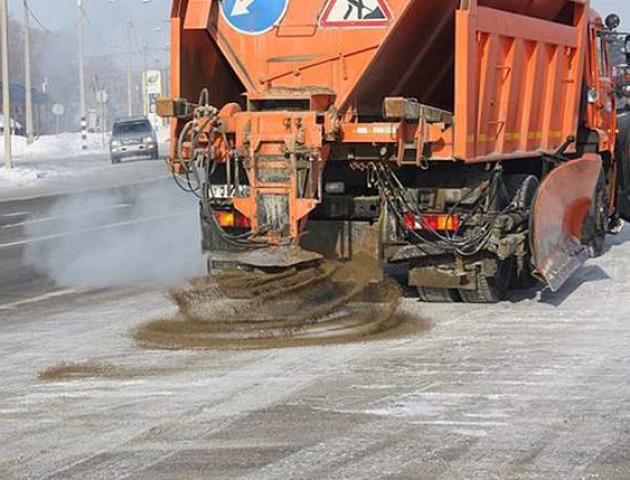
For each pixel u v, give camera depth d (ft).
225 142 33.24
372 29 33.32
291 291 33.17
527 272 37.96
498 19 35.01
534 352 28.07
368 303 34.73
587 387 24.34
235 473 18.61
